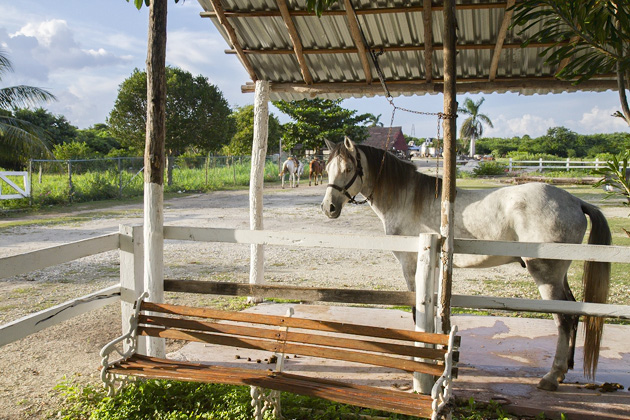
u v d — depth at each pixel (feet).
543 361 13.64
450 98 10.32
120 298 12.41
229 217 45.42
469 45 16.51
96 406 10.82
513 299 10.57
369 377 12.67
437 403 8.40
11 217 47.01
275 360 13.74
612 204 53.67
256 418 9.91
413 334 9.53
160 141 11.82
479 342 15.12
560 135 219.61
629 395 11.44
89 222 42.91
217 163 94.32
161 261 12.08
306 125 126.31
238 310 18.44
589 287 11.39
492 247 10.37
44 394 11.55
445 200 10.43
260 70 19.12
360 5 15.75
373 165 14.16
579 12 10.80
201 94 89.40
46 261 9.96
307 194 71.87
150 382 11.34
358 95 18.98
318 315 17.79
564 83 17.12
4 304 19.43
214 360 13.82
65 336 15.83
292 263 28.07
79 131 155.43
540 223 11.87
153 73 11.62
